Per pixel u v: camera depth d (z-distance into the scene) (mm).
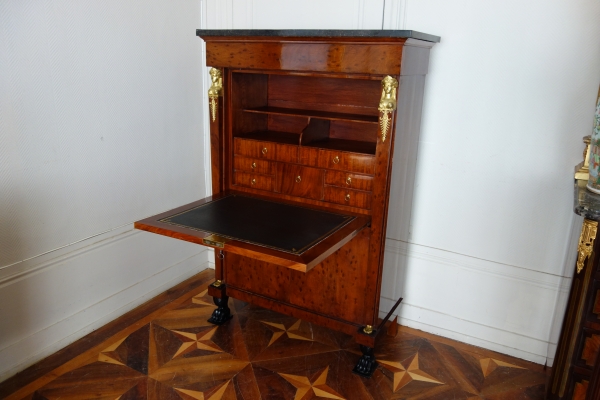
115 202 2393
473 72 2105
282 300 2309
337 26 2338
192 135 2820
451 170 2254
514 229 2184
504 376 2119
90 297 2334
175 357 2164
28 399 1864
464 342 2393
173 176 2734
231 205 2084
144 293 2654
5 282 1939
